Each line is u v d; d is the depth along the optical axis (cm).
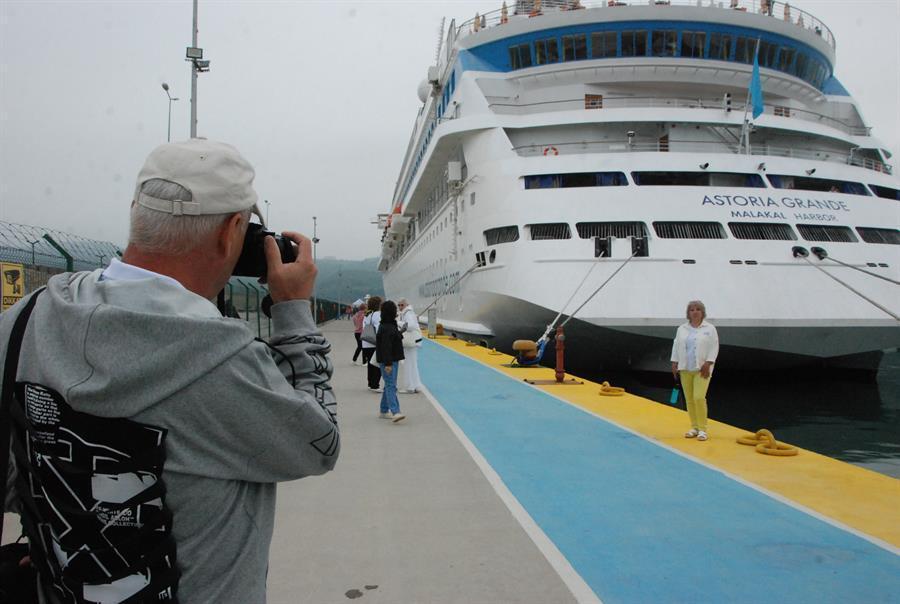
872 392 1591
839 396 1544
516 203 1538
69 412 112
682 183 1576
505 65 1955
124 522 114
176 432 116
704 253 1351
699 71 1845
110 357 111
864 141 1977
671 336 1326
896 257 1434
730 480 570
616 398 1037
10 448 127
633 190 1443
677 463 632
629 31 1822
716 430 789
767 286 1320
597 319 1331
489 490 543
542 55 1894
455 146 2073
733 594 347
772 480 572
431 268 2919
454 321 2197
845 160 1916
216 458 120
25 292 845
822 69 2070
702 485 556
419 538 432
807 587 355
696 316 746
